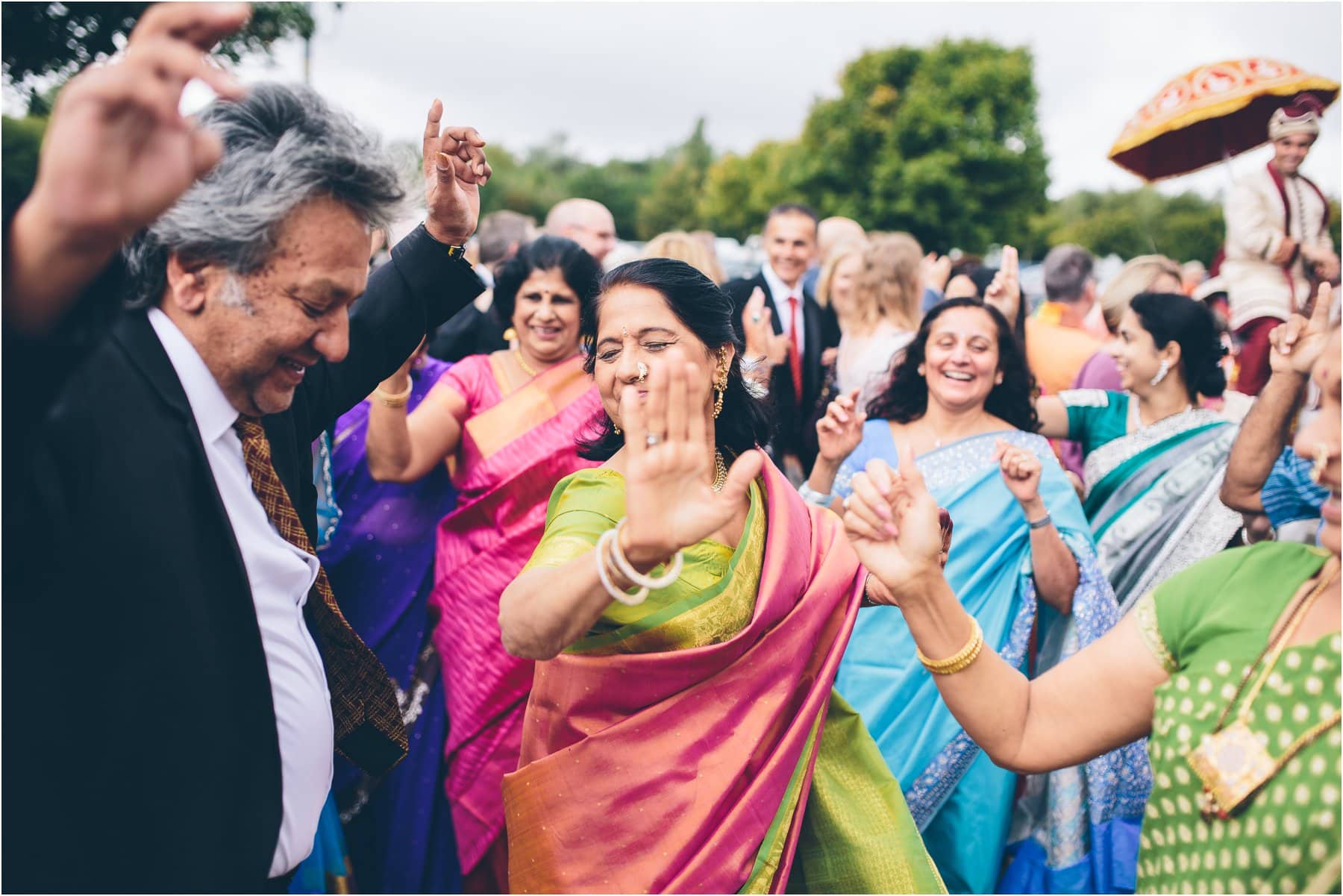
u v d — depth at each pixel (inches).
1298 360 110.1
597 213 247.3
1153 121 203.8
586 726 72.5
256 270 57.5
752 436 82.5
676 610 70.8
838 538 82.8
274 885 66.9
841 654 78.7
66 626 55.6
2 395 52.3
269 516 66.1
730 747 71.6
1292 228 213.0
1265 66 201.3
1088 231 1365.7
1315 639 60.1
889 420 139.9
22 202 51.9
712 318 76.0
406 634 134.8
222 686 58.8
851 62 1357.0
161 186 46.6
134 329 58.4
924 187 1273.4
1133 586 142.6
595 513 69.4
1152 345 146.9
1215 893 61.2
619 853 70.9
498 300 141.3
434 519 138.4
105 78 44.8
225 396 61.4
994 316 134.8
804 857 82.3
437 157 78.7
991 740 69.0
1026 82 1302.9
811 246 215.2
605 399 77.2
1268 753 59.7
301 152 56.0
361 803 127.6
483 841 126.3
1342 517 60.3
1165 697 64.5
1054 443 196.4
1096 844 119.4
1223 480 133.6
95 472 55.7
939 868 120.6
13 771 55.1
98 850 56.2
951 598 68.1
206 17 46.6
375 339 79.3
